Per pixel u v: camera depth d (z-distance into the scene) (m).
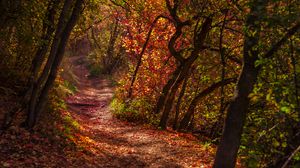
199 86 26.14
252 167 9.03
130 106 26.27
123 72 44.97
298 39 9.32
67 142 13.59
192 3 19.55
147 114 25.11
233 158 9.48
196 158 15.05
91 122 23.30
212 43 21.75
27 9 15.36
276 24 7.60
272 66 9.59
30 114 12.85
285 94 8.73
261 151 9.30
